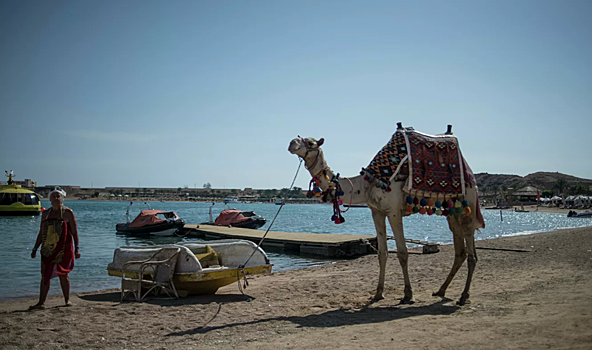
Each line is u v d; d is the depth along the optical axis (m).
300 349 5.30
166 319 7.38
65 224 8.38
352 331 5.98
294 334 6.09
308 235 25.20
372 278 11.88
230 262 10.45
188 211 104.69
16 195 56.06
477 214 8.27
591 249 15.50
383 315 6.99
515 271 11.37
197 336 6.30
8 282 13.50
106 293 10.75
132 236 31.75
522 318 6.01
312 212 113.06
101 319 7.41
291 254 21.50
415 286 10.13
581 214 77.81
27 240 27.33
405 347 5.08
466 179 8.03
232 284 11.72
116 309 8.17
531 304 6.87
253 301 8.98
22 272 15.32
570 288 7.97
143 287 9.47
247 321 7.11
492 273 11.34
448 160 7.93
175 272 9.32
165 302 8.88
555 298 7.16
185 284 9.41
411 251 19.66
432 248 18.59
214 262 10.04
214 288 9.87
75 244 8.56
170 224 31.38
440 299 8.14
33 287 12.70
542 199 160.75
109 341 6.20
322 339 5.68
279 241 23.38
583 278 9.05
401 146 7.87
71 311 8.00
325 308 7.95
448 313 6.81
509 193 161.00
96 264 17.34
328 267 15.59
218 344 5.84
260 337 6.07
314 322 6.79
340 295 9.42
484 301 7.56
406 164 7.74
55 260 8.27
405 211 7.84
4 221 47.62
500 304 7.15
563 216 87.94
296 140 7.44
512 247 18.42
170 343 6.01
